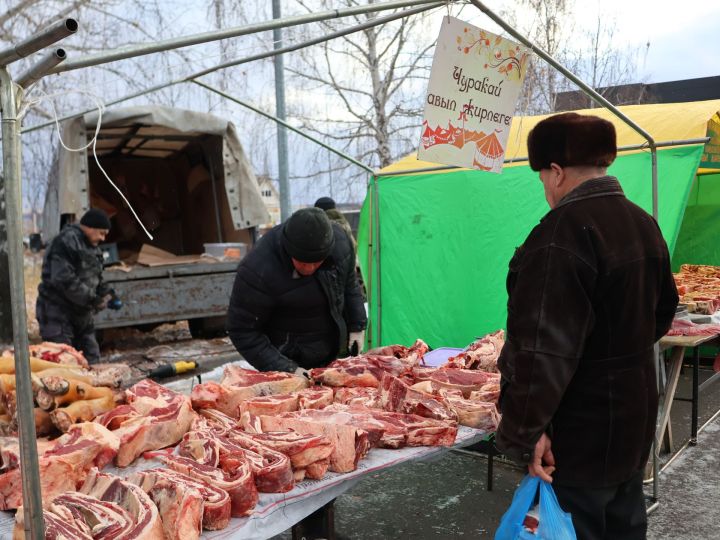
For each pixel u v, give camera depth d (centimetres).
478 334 571
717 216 775
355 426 254
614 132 218
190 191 1066
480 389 316
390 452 256
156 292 820
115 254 872
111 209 1029
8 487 208
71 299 611
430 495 436
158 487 196
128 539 175
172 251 1107
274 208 1756
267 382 304
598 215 205
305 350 382
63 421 257
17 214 157
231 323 365
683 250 805
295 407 292
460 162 329
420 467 484
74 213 793
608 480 211
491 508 416
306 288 372
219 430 261
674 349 472
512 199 551
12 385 261
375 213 626
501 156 349
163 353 840
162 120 837
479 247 568
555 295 197
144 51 201
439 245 593
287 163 1029
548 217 210
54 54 154
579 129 214
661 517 396
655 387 219
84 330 647
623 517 224
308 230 346
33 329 1009
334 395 320
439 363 395
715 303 552
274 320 382
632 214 214
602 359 206
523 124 563
